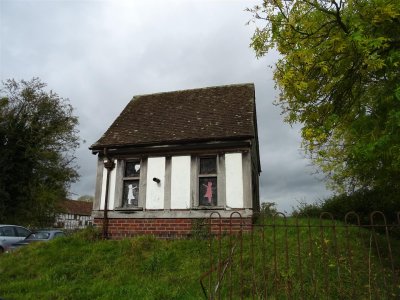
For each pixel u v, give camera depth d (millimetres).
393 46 6430
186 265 8430
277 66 7004
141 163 11539
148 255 9227
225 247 9117
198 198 10750
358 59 6398
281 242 9219
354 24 6102
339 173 14281
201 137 11078
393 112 5770
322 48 6602
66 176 29344
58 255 9555
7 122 26453
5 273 8852
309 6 6793
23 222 26188
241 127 11391
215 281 7422
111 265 8852
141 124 13195
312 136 6816
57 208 29141
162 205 10930
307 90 7094
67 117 29641
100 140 12430
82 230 11484
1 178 25047
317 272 7555
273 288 7027
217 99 13984
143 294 7012
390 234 13406
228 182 10609
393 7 5941
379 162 7832
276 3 6664
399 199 13359
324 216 15156
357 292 6812
